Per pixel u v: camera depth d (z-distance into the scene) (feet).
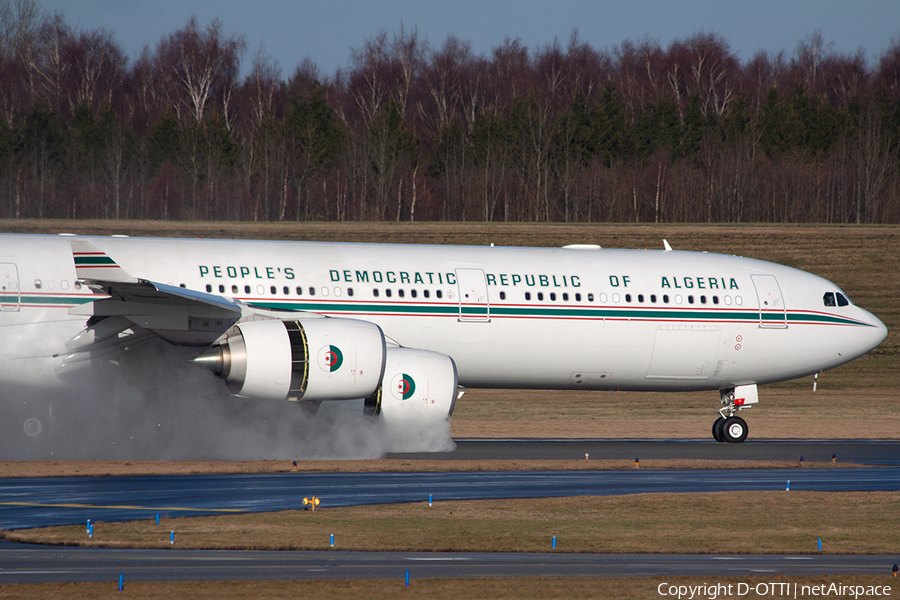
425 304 261.24
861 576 146.10
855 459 273.33
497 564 145.69
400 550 152.87
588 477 226.79
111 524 162.50
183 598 124.26
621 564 148.36
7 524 161.07
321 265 258.16
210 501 183.32
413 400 249.96
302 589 129.18
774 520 182.91
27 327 236.63
